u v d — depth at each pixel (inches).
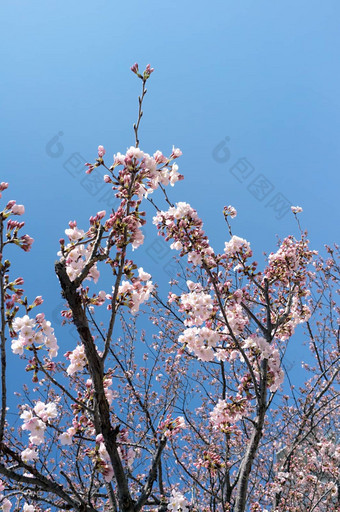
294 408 325.4
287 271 218.5
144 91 136.3
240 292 188.7
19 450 189.6
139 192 132.7
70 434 138.8
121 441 144.3
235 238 198.8
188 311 187.6
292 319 223.9
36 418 138.1
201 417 319.6
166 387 313.9
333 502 275.7
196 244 174.9
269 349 185.0
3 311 112.7
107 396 148.4
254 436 182.4
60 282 121.6
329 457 278.5
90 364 125.3
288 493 261.3
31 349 124.1
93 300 133.2
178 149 139.6
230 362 329.4
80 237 128.9
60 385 124.6
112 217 123.4
